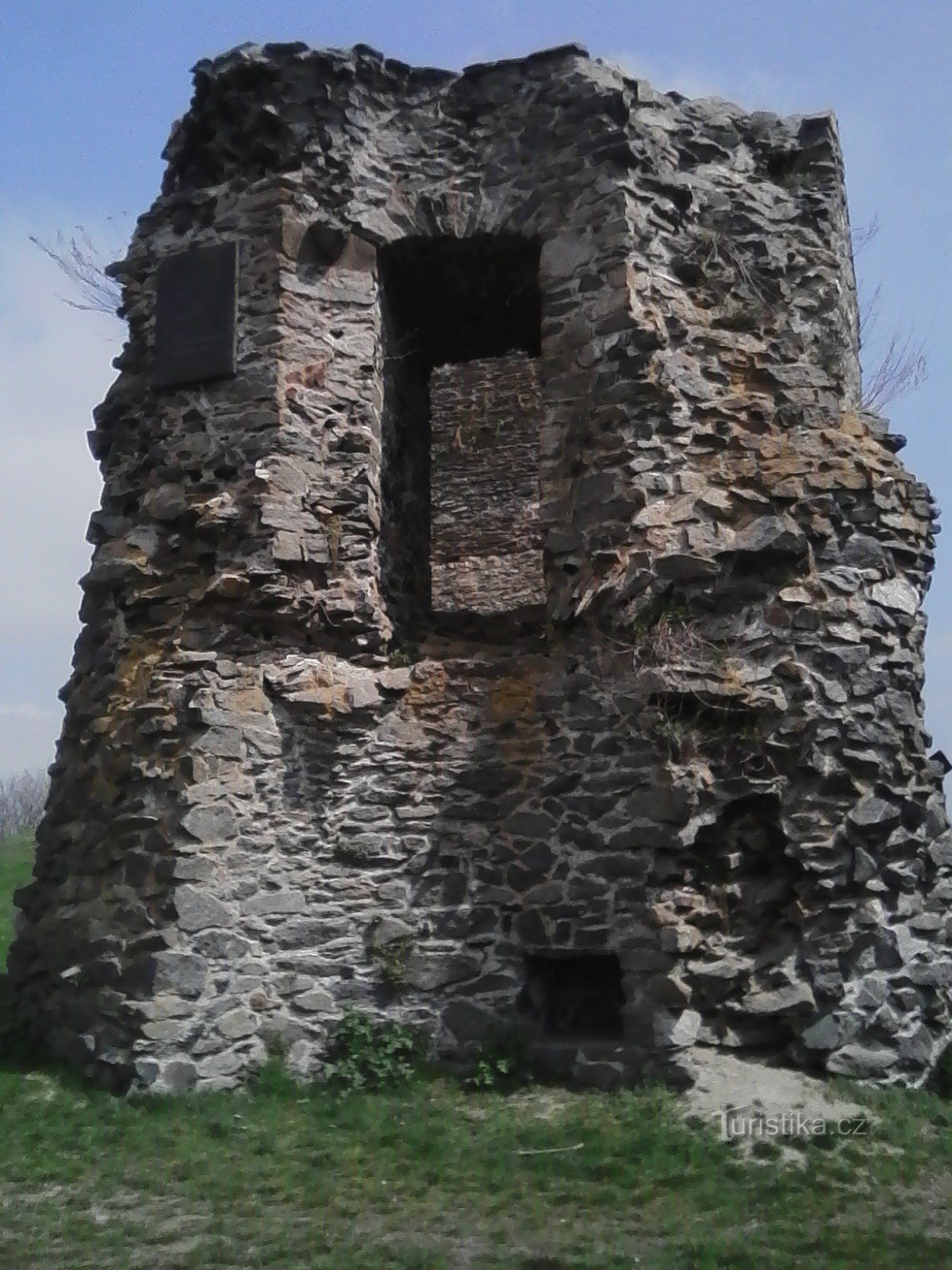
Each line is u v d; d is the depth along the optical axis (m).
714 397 8.38
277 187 8.57
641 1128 6.49
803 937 7.45
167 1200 5.77
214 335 8.50
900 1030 7.38
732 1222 5.55
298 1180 5.98
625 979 7.30
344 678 8.04
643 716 7.57
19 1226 5.45
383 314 8.95
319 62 8.77
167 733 7.70
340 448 8.43
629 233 8.39
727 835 7.59
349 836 7.84
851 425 8.46
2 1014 8.15
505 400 13.49
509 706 8.03
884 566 8.07
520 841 7.77
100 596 8.56
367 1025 7.52
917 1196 5.84
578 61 8.80
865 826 7.55
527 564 13.14
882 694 7.84
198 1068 7.14
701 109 9.27
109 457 8.80
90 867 7.89
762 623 7.81
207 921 7.36
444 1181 5.97
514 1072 7.27
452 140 8.95
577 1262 5.09
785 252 9.12
